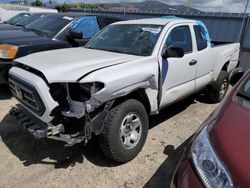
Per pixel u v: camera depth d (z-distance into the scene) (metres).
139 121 3.22
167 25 3.91
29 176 2.92
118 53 3.60
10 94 5.30
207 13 11.27
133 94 3.24
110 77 2.78
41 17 6.87
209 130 1.99
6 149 3.41
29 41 5.02
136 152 3.26
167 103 3.79
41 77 2.76
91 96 2.65
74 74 2.70
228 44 5.65
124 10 15.77
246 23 9.74
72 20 5.88
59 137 2.74
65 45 5.39
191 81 4.33
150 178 2.97
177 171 1.96
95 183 2.85
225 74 5.41
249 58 8.70
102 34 4.39
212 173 1.69
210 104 5.53
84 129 2.73
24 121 3.04
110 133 2.89
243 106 2.18
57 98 2.73
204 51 4.57
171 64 3.66
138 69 3.13
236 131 1.85
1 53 4.64
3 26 7.13
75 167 3.11
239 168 1.58
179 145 3.70
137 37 3.86
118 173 3.03
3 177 2.89
